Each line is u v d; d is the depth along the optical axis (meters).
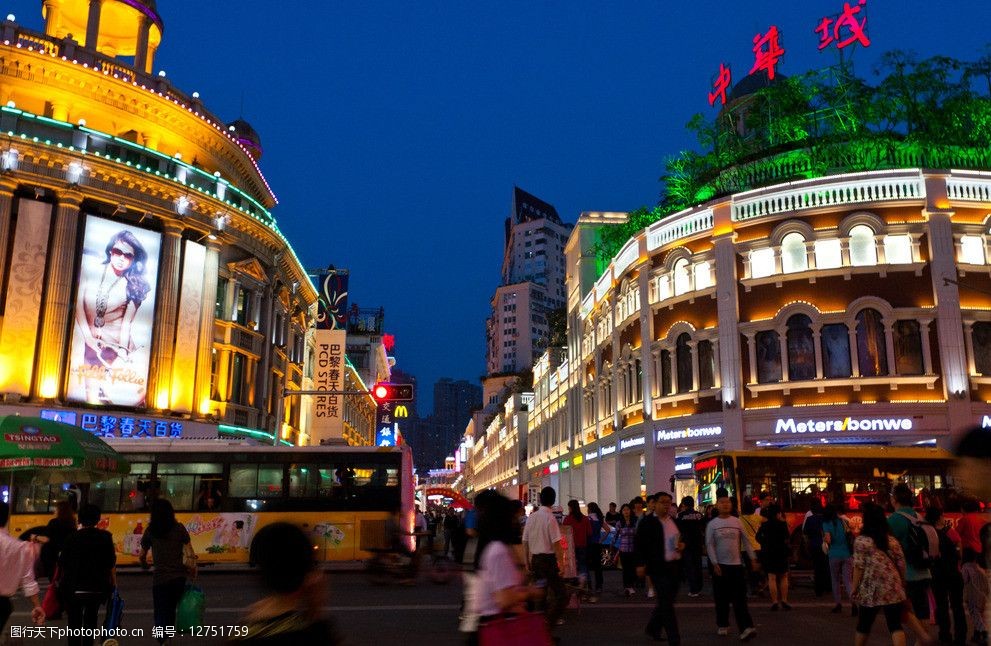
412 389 27.20
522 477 71.75
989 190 31.23
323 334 50.06
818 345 30.95
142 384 32.97
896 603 8.38
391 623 12.75
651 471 34.72
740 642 10.95
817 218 31.72
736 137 40.78
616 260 40.88
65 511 10.16
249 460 23.80
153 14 40.09
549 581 10.86
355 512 23.52
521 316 157.75
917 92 34.88
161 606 8.84
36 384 30.09
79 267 31.73
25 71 32.81
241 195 38.97
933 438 29.70
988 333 30.41
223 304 37.88
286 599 3.65
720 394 32.41
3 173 30.12
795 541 21.70
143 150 34.12
